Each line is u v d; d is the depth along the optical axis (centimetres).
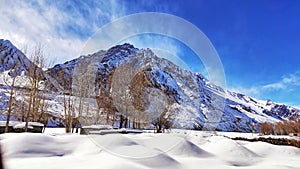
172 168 325
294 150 642
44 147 355
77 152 350
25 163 280
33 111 1017
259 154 600
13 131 833
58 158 313
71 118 1010
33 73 988
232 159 491
